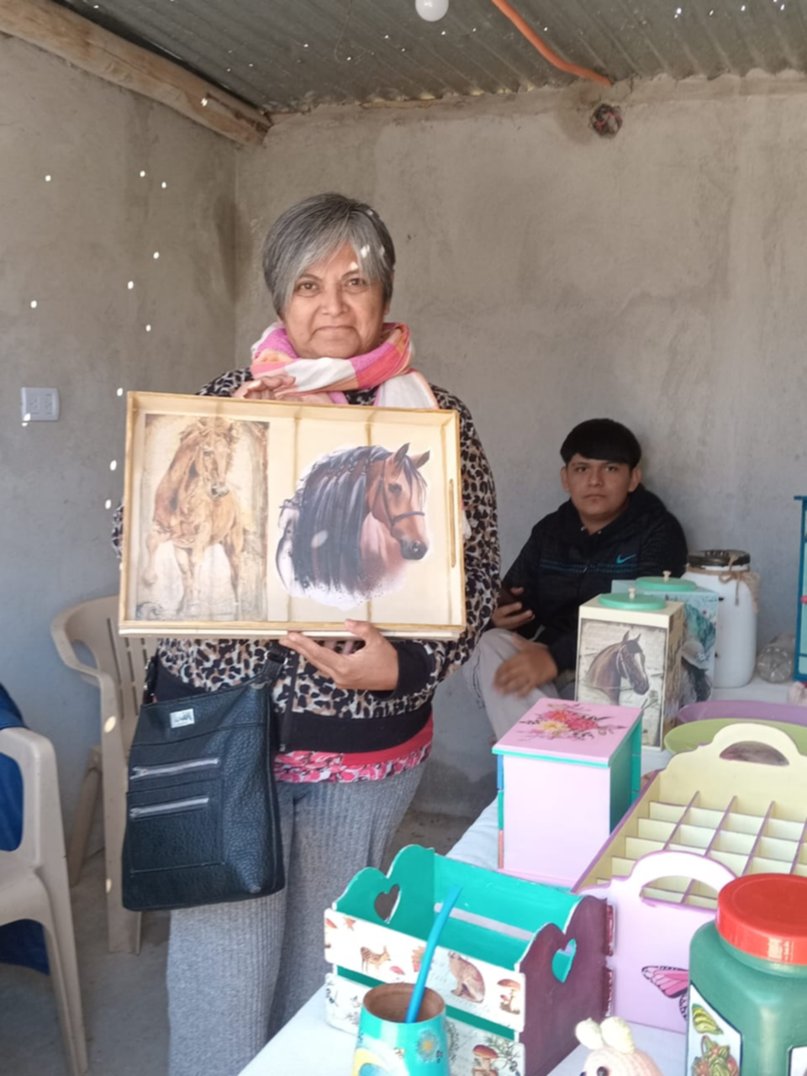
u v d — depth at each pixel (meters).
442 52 2.75
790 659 2.07
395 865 0.91
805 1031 0.67
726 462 2.96
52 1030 2.15
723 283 2.90
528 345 3.13
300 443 1.33
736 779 1.18
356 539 1.31
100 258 2.81
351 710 1.35
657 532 2.85
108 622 2.76
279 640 1.26
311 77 2.99
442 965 0.80
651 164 2.93
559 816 1.11
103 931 2.53
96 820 2.92
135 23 2.61
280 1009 1.50
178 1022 1.42
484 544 1.44
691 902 0.91
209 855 1.28
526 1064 0.77
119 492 2.93
